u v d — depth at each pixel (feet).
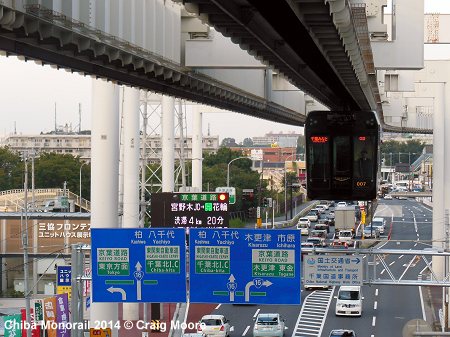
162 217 291.17
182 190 408.67
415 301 346.13
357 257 166.09
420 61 169.58
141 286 163.53
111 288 163.84
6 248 361.10
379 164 195.11
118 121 232.53
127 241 163.53
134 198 292.81
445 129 372.79
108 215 230.07
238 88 213.05
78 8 121.39
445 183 373.40
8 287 366.43
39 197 571.28
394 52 170.30
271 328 271.49
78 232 362.74
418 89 371.56
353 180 188.85
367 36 136.98
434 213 375.86
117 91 229.86
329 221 627.05
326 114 189.37
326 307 335.06
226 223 289.12
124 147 293.23
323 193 190.29
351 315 311.06
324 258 166.81
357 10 120.37
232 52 170.91
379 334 279.69
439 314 305.53
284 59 138.82
